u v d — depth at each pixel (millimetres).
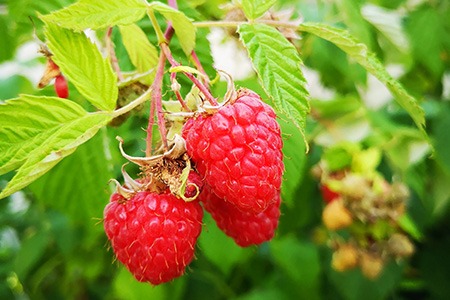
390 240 264
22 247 345
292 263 304
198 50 196
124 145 254
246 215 160
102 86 151
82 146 220
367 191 259
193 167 152
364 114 294
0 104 147
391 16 341
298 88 147
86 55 151
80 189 225
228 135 140
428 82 355
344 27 307
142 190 152
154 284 152
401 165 294
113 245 153
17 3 226
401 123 333
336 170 276
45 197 225
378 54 346
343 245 270
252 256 330
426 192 312
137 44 185
